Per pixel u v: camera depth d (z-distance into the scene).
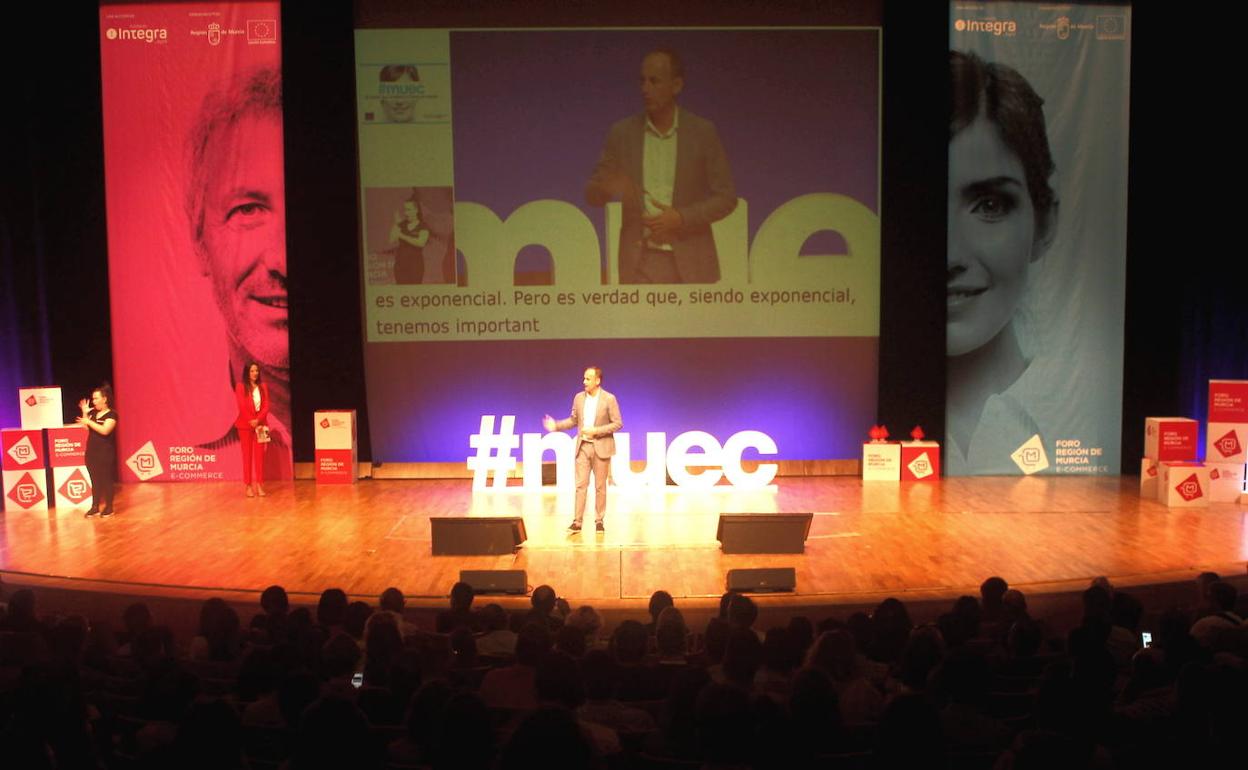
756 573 7.98
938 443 12.95
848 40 12.80
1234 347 12.69
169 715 4.21
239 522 10.71
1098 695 3.87
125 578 8.53
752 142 12.91
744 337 13.12
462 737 3.21
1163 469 11.37
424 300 13.05
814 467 13.27
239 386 12.08
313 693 4.12
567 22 12.79
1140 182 12.88
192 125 12.77
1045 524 10.37
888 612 5.59
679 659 5.42
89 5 12.61
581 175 12.95
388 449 13.23
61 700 4.00
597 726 4.14
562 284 13.04
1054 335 13.05
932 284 12.89
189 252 12.90
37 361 12.72
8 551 9.47
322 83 12.64
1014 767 3.15
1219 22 12.27
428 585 8.31
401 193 12.92
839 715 3.83
